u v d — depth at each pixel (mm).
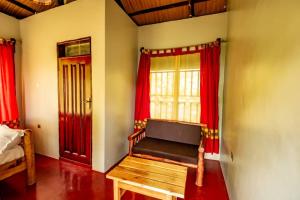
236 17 1951
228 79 2395
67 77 2756
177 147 2578
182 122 2988
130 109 3297
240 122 1604
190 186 2230
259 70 1126
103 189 2121
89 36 2494
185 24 3082
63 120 2863
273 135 885
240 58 1694
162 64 3230
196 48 2939
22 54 3246
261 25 1112
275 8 902
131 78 3266
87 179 2346
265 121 999
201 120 2945
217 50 2771
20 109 3311
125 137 3135
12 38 3053
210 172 2592
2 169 1856
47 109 3025
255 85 1200
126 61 3029
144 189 1583
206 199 1975
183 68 3088
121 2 2668
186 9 2811
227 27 2684
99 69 2463
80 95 2664
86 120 2641
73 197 1963
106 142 2561
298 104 659
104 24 2369
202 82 2902
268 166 938
